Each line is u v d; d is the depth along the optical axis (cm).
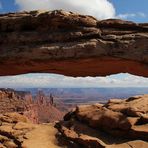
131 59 1781
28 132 2239
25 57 1830
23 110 6331
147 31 1812
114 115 2030
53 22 1803
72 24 1802
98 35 1808
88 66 1911
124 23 1817
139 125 1950
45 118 9650
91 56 1797
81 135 2002
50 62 1844
